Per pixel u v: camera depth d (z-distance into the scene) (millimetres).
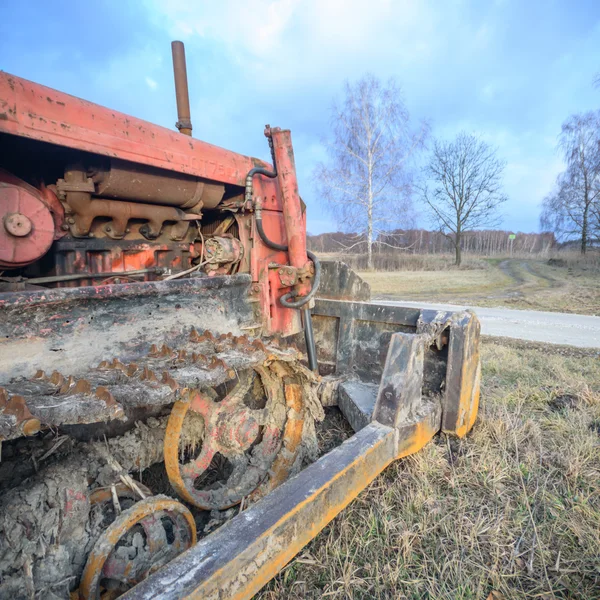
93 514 1700
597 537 2227
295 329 3266
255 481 2504
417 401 2713
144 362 1886
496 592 1955
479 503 2525
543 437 3324
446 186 29000
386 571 2018
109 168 2014
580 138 27156
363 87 23875
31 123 1601
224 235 2881
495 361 5438
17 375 1585
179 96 3068
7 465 1575
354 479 2057
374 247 28250
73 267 2166
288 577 1972
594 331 8023
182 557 1408
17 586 1376
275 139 2924
